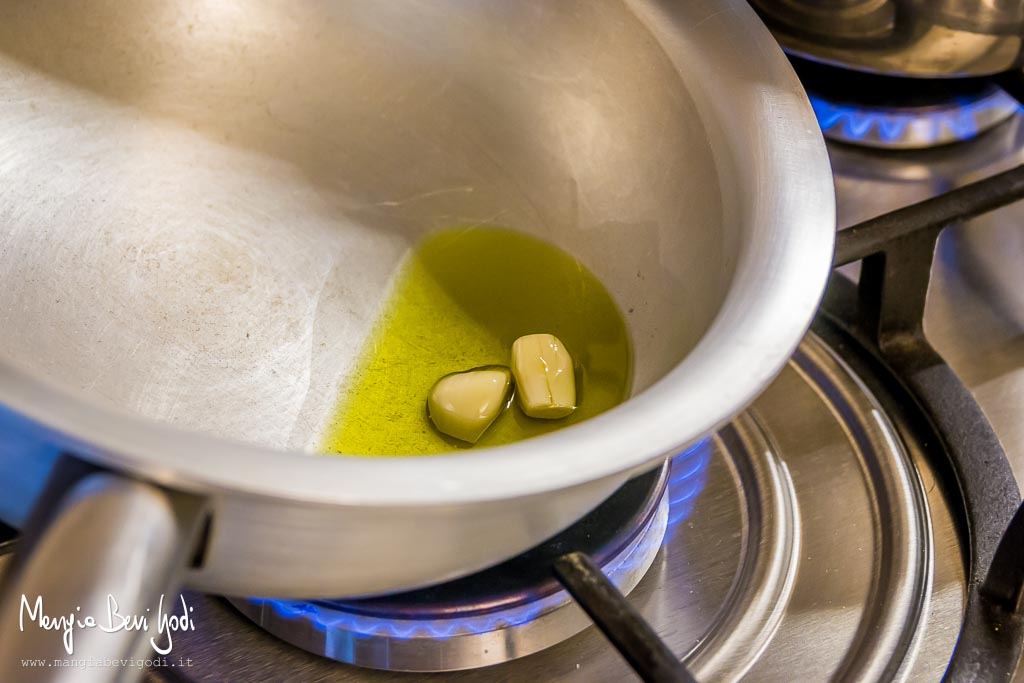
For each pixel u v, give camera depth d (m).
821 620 0.44
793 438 0.49
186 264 0.48
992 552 0.44
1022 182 0.49
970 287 0.53
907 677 0.42
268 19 0.52
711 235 0.43
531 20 0.48
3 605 0.31
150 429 0.32
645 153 0.46
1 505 0.36
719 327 0.37
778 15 0.54
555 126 0.49
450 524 0.33
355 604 0.41
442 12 0.50
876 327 0.49
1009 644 0.42
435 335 0.47
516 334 0.47
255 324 0.47
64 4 0.50
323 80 0.52
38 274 0.46
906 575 0.45
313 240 0.50
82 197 0.49
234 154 0.51
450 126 0.51
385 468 0.33
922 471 0.47
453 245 0.50
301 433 0.45
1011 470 0.46
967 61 0.52
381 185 0.51
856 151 0.58
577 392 0.45
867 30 0.52
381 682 0.42
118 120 0.50
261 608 0.42
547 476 0.33
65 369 0.44
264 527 0.33
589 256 0.48
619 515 0.43
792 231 0.39
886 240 0.47
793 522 0.47
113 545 0.32
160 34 0.51
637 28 0.46
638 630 0.35
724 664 0.43
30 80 0.49
